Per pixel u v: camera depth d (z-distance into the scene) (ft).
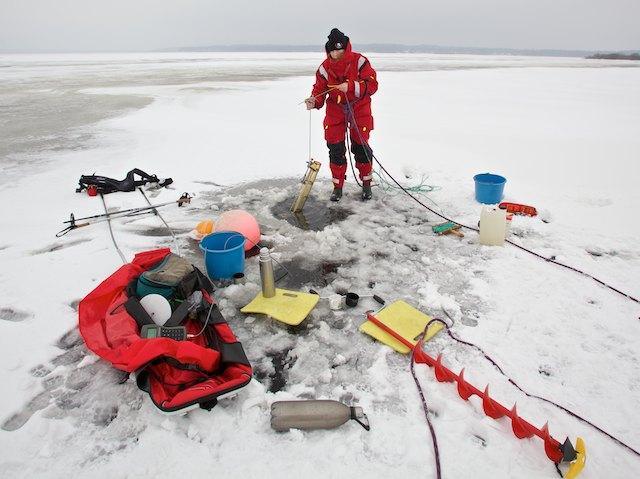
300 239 12.67
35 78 80.12
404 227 13.57
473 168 19.61
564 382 7.25
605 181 17.43
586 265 10.97
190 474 5.69
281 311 8.89
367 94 14.12
